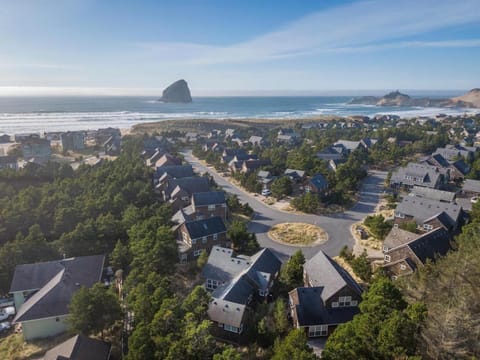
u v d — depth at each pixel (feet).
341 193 287.48
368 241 217.56
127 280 149.48
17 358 130.62
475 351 86.63
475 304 98.84
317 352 120.16
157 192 293.43
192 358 101.76
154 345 107.14
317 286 139.23
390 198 287.07
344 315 129.90
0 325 152.46
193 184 279.69
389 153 438.81
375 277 155.12
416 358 79.10
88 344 117.29
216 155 451.12
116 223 200.23
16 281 157.99
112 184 249.14
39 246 180.14
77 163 428.56
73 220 210.38
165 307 117.50
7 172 293.23
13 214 205.67
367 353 92.63
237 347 124.47
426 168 319.88
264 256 167.73
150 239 165.89
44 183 278.05
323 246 212.43
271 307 141.08
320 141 551.18
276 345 104.78
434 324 91.09
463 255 122.21
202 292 125.18
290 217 260.62
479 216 208.85
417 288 119.75
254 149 491.72
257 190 319.68
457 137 593.01
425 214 220.84
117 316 132.26
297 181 337.72
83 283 156.76
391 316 95.81
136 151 449.06
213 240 203.62
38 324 139.74
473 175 331.16
